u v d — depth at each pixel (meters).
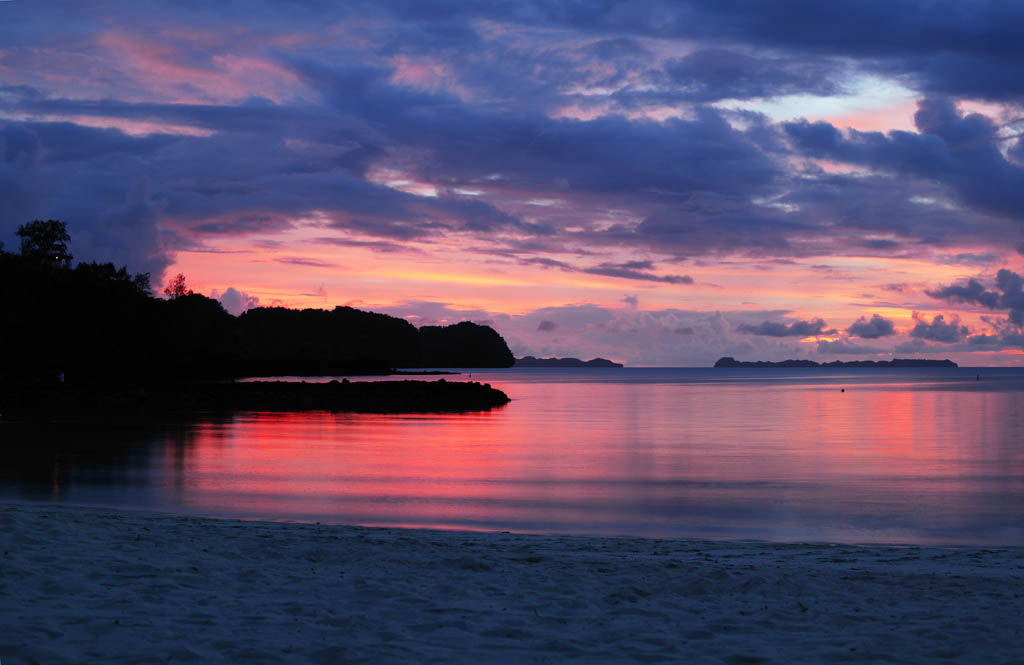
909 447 36.47
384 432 42.22
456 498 20.88
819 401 85.38
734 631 8.02
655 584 9.96
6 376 81.12
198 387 71.50
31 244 112.69
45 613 7.71
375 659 6.96
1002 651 7.32
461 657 7.09
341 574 10.25
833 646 7.51
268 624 7.81
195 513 18.00
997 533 16.92
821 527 17.47
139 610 8.02
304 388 70.94
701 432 44.72
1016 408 70.31
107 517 14.23
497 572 10.65
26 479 23.22
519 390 119.75
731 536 16.36
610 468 27.89
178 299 142.00
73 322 105.00
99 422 46.50
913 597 9.37
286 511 18.52
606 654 7.27
